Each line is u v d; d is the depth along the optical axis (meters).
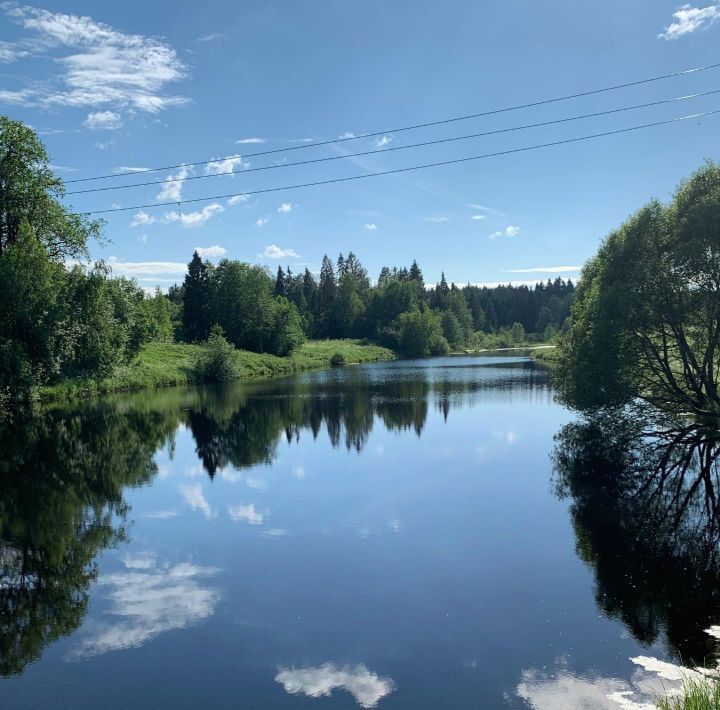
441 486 16.48
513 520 13.43
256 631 8.69
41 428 26.52
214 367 51.94
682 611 8.92
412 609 9.25
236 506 14.96
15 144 34.62
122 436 24.70
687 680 7.02
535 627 8.56
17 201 35.16
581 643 8.09
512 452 20.75
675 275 19.80
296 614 9.17
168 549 12.09
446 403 33.44
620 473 17.36
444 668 7.59
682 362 22.55
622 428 22.14
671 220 20.42
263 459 20.42
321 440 23.64
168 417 29.66
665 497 14.88
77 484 17.23
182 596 9.92
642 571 10.45
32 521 13.96
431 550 11.72
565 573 10.46
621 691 6.96
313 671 7.61
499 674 7.40
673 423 22.48
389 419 28.25
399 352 95.12
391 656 7.93
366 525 13.33
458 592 9.80
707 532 12.38
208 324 82.19
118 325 42.34
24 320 32.91
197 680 7.49
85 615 9.28
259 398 37.59
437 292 132.88
